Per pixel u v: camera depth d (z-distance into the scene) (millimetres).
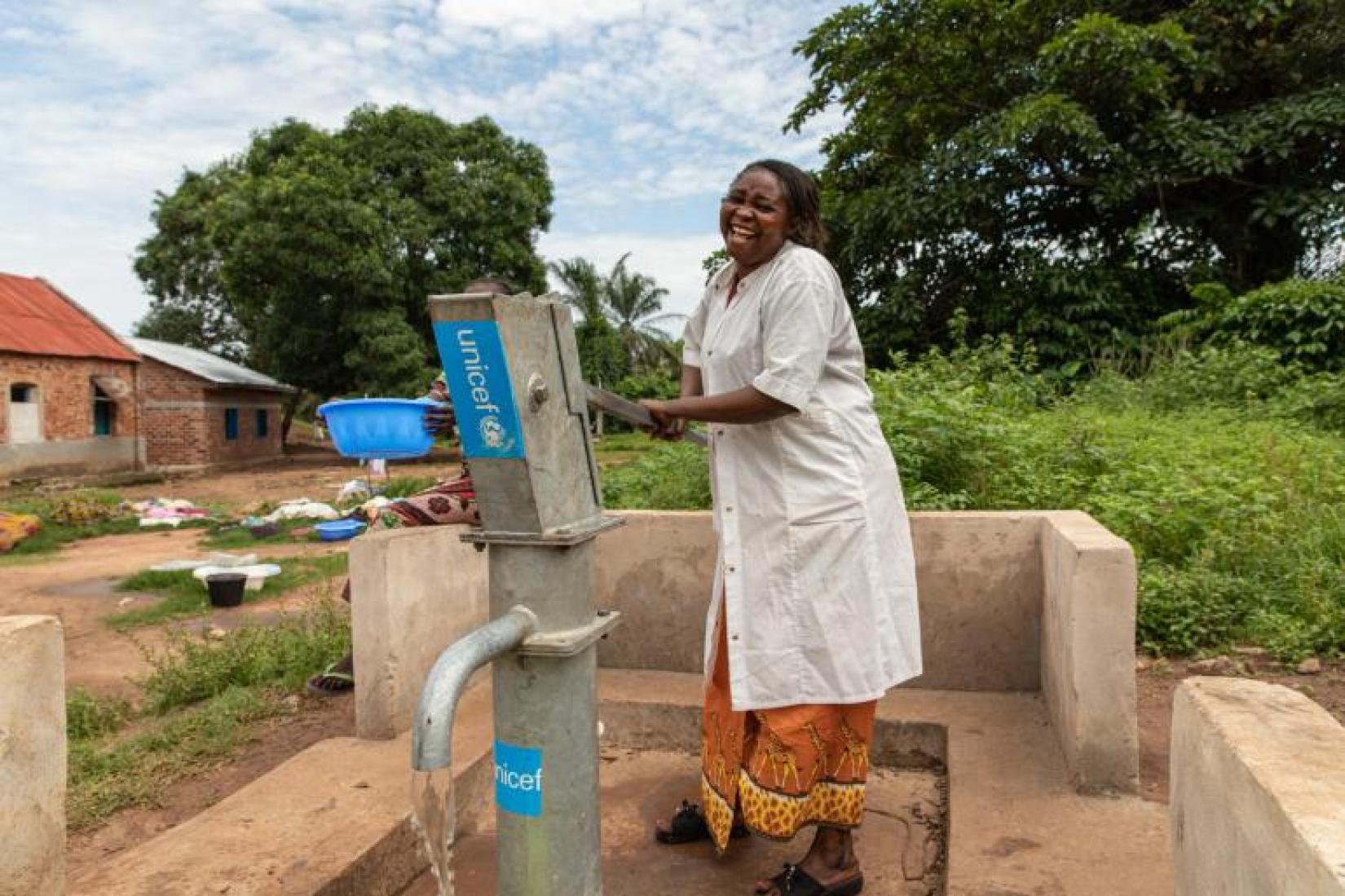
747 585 2230
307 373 25578
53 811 1713
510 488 1457
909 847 2643
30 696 1662
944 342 11398
